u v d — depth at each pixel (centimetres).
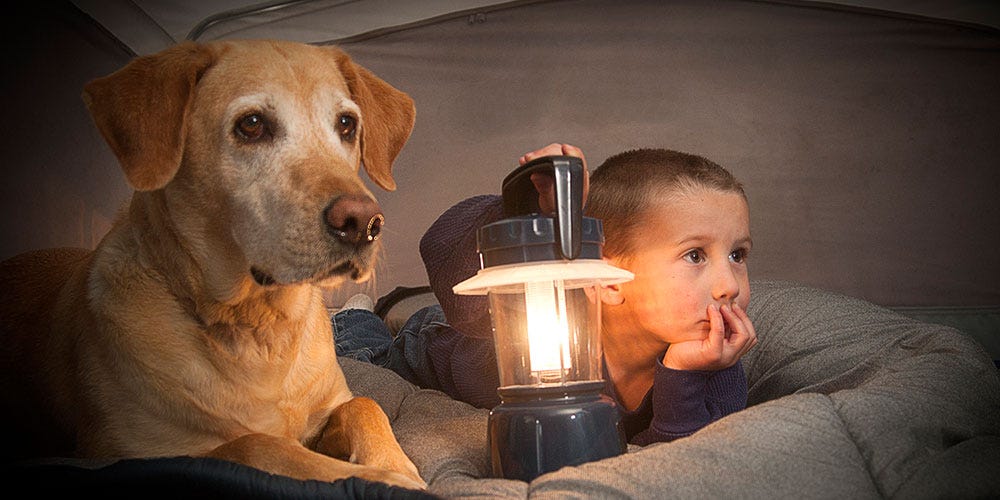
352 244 133
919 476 104
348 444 137
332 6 330
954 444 115
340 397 160
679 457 99
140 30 312
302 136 142
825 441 106
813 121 333
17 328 163
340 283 137
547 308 117
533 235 108
